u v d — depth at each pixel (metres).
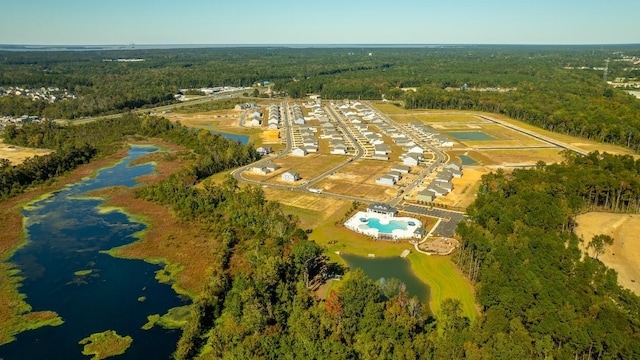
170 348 82.50
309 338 74.00
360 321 78.75
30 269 111.44
